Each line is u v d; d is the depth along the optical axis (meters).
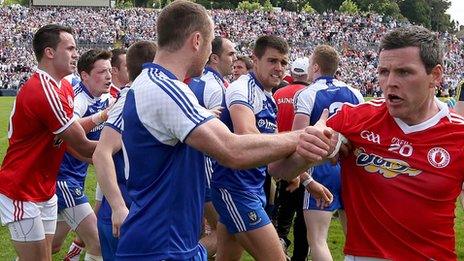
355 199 2.97
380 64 2.83
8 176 4.61
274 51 4.96
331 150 2.87
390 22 71.69
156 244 2.97
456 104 6.60
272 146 2.78
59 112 4.47
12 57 49.47
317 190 4.55
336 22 70.94
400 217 2.84
